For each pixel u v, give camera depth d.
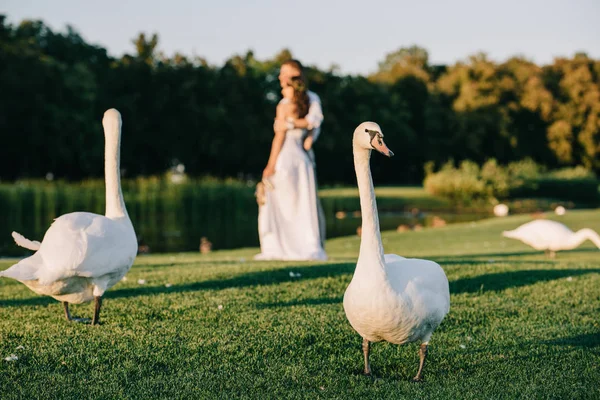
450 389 4.83
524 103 75.56
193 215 32.78
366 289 4.68
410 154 76.25
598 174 78.75
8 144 51.69
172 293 7.94
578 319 7.13
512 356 5.78
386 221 31.47
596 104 74.44
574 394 4.76
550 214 23.92
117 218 6.66
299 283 8.55
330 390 4.77
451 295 8.23
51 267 5.64
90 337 5.93
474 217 34.47
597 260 12.49
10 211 30.72
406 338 4.88
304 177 11.94
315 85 70.38
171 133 60.75
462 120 73.44
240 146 62.66
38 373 4.96
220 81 64.00
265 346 5.81
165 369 5.18
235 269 9.62
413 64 90.75
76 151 53.75
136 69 61.00
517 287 8.61
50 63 51.19
